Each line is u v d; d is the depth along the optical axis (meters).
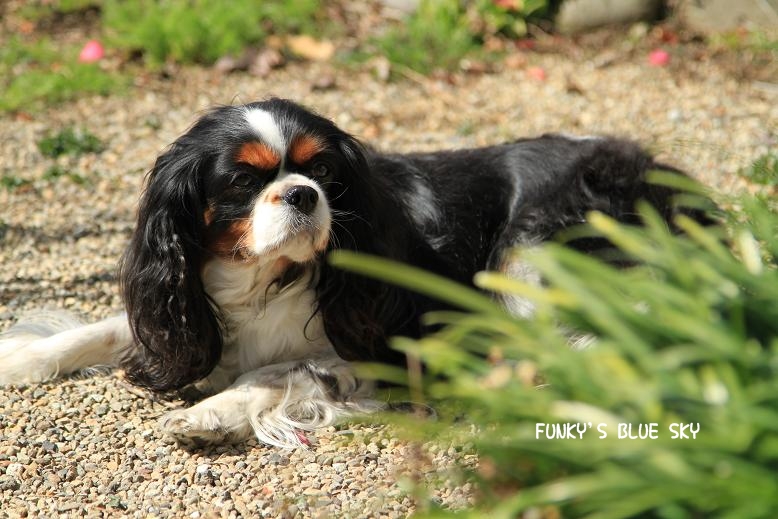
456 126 10.12
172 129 10.33
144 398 6.11
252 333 6.21
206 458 5.47
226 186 5.68
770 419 2.94
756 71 11.17
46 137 10.04
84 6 13.39
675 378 3.18
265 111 5.77
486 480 3.53
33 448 5.47
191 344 6.01
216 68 11.65
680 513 3.02
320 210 5.58
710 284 3.60
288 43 12.07
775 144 9.13
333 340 6.15
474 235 6.92
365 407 5.96
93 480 5.21
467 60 11.62
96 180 9.28
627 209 6.77
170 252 5.87
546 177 7.03
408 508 4.64
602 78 11.22
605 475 3.02
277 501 4.90
